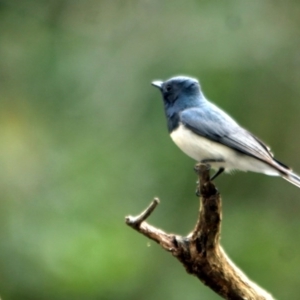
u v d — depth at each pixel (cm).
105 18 1645
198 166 853
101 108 1570
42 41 1636
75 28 1642
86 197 1525
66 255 1483
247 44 1541
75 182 1540
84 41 1627
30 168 1561
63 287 1468
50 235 1502
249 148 970
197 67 1513
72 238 1495
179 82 1024
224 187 1570
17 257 1491
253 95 1521
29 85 1616
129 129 1540
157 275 1495
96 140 1555
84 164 1544
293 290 1507
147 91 1544
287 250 1523
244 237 1533
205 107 1009
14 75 1627
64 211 1523
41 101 1606
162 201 1503
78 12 1653
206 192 855
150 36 1591
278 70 1557
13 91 1616
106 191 1523
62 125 1584
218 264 871
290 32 1584
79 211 1518
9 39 1648
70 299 1477
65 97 1598
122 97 1560
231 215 1554
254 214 1552
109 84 1577
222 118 991
